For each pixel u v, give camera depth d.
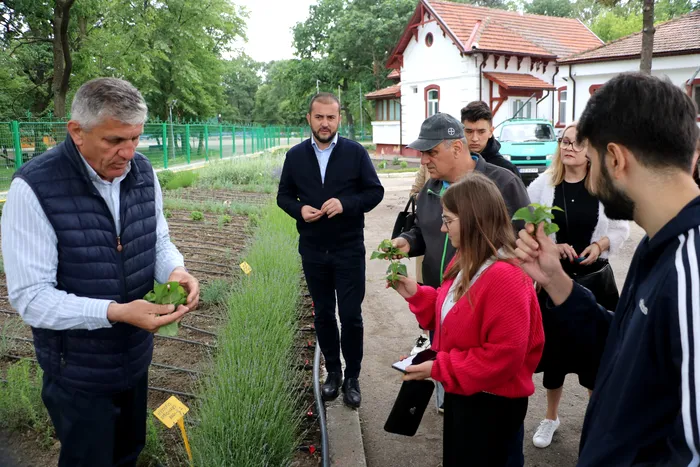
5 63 22.97
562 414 3.96
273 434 3.12
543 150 15.34
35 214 2.14
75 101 2.12
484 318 2.29
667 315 1.24
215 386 3.42
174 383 4.12
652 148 1.29
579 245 3.58
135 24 26.27
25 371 3.76
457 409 2.48
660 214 1.33
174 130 25.86
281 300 5.12
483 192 2.29
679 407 1.29
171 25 28.73
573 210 3.54
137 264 2.45
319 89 47.50
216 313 5.43
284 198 4.16
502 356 2.25
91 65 24.64
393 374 4.60
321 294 4.07
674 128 1.28
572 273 3.54
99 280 2.30
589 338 1.98
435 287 3.33
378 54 41.91
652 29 10.67
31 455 3.23
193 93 33.16
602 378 1.58
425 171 5.12
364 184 3.99
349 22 41.59
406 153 30.31
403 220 3.90
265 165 19.81
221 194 14.95
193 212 10.67
